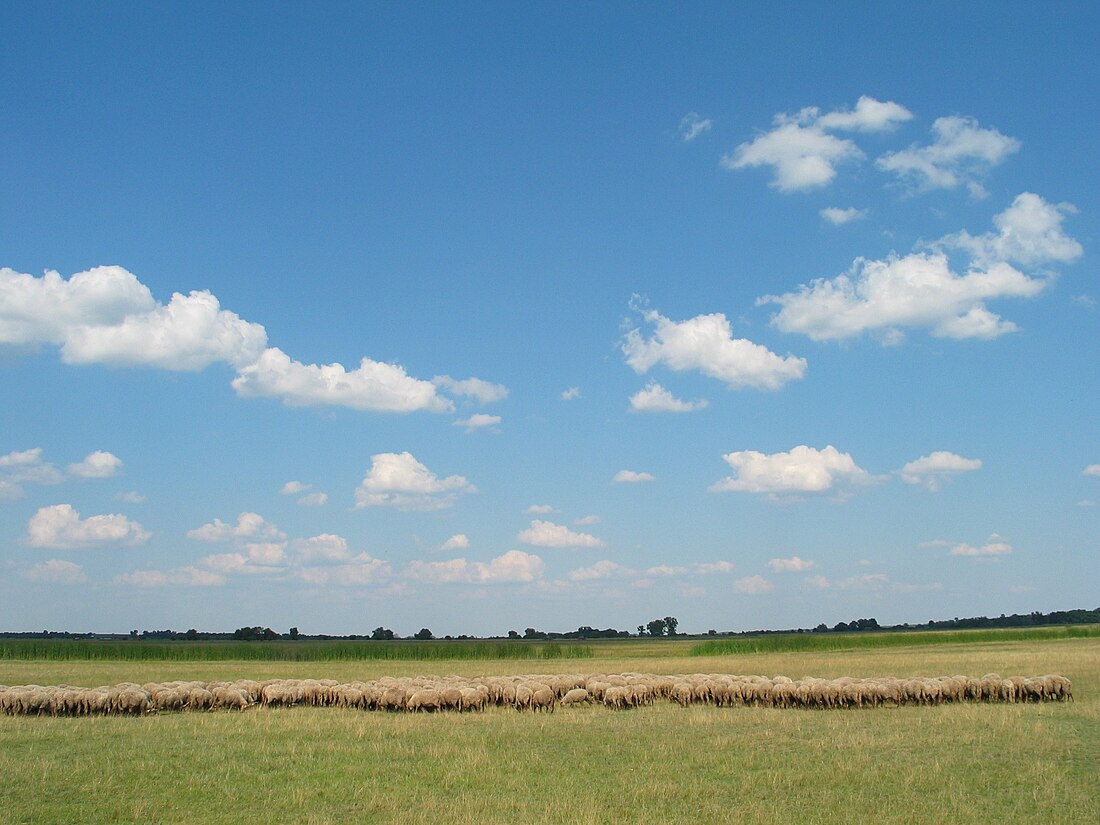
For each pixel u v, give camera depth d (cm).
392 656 8631
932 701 3441
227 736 2712
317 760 2322
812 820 1727
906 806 1828
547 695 3397
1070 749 2422
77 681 5034
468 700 3381
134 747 2502
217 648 8694
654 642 14438
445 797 1923
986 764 2227
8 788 1978
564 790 1978
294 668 6606
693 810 1808
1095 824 1694
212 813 1802
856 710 3288
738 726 2895
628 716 3191
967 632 11156
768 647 9631
